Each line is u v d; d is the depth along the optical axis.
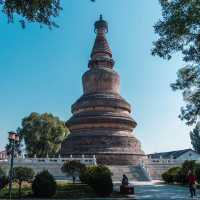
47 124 90.69
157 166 59.72
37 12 20.34
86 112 69.12
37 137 89.31
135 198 30.31
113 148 64.12
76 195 31.88
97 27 79.56
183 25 29.38
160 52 32.06
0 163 52.97
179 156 99.50
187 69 37.47
